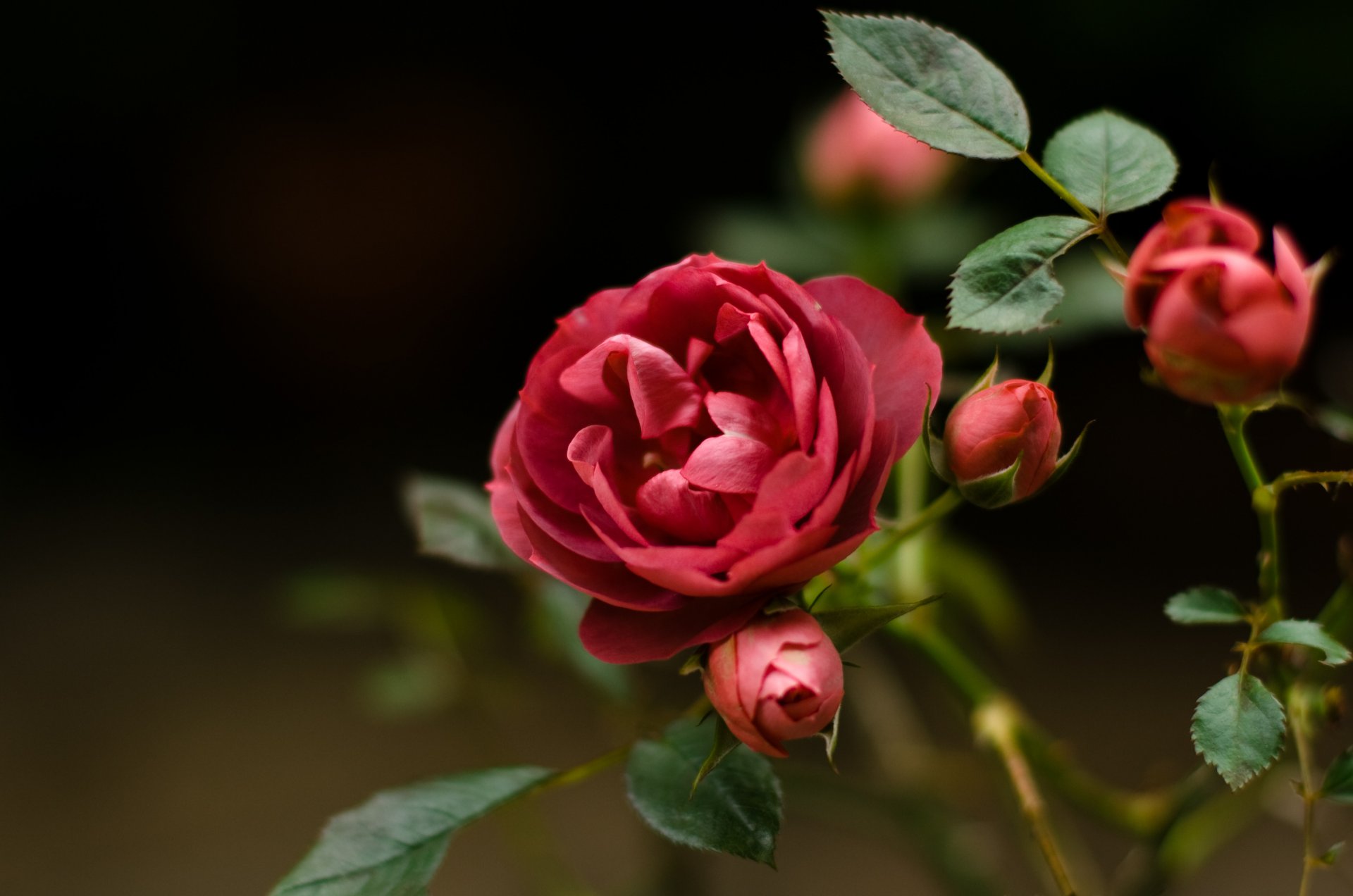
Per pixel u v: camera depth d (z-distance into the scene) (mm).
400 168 2619
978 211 928
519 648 1801
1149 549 1920
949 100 700
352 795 1649
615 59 2529
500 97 2596
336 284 2635
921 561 775
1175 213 668
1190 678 1681
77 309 2613
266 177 2625
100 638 1981
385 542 2145
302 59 2598
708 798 699
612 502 671
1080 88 1955
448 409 2598
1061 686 1684
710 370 695
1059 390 2133
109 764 1742
